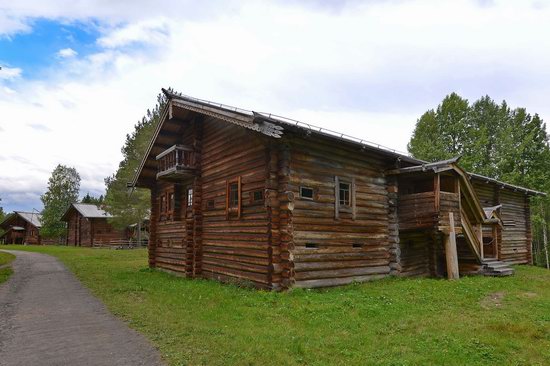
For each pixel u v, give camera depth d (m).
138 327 6.74
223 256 12.39
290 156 10.57
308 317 7.22
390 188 13.47
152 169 17.92
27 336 6.35
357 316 7.34
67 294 10.44
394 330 6.45
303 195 10.87
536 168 34.44
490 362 5.06
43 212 51.59
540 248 39.22
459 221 13.22
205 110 11.73
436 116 38.12
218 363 4.91
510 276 14.02
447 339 5.91
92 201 68.75
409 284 11.09
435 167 12.40
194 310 7.94
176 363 4.93
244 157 11.72
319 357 5.15
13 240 58.47
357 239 12.05
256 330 6.38
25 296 10.18
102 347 5.69
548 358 5.21
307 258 10.52
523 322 6.88
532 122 36.38
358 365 4.88
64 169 54.41
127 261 21.81
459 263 15.08
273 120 9.26
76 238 45.78
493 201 20.19
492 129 38.38
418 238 14.59
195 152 14.22
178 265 15.35
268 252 10.09
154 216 18.52
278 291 9.83
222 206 12.68
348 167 12.18
